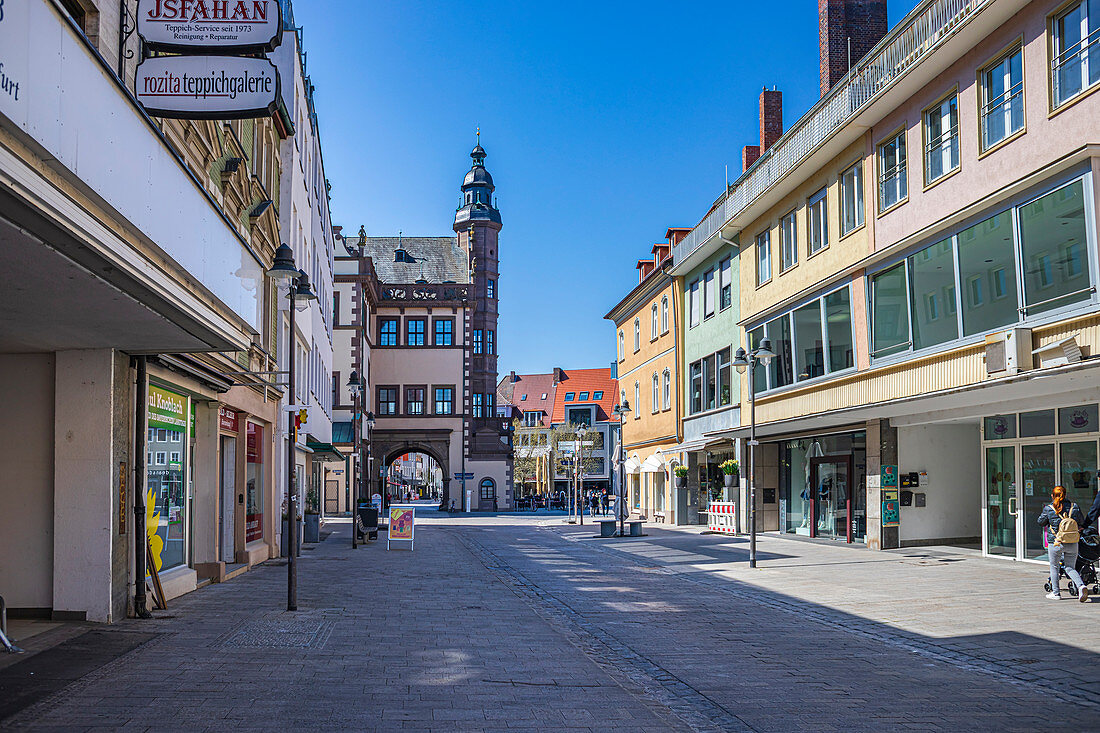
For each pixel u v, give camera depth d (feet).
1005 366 53.98
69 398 37.27
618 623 42.04
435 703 25.20
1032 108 54.75
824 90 92.58
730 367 109.19
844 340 78.38
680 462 130.41
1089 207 49.01
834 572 62.08
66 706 23.67
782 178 86.94
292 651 32.35
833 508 88.02
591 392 360.48
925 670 31.17
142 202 25.08
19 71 17.63
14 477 37.58
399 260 266.16
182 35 32.19
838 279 78.69
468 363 243.19
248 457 67.67
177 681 26.94
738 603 48.93
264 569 64.95
